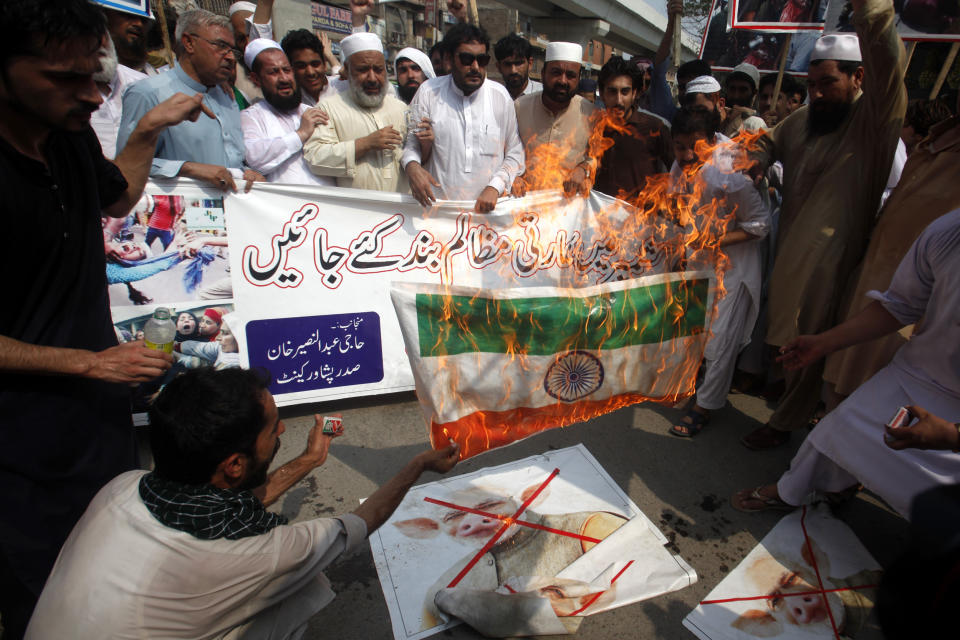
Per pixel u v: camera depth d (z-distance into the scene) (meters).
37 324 1.47
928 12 3.05
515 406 1.71
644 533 2.33
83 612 1.15
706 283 1.80
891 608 0.68
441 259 3.19
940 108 2.73
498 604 1.92
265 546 1.27
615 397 1.79
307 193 2.90
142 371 1.51
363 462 2.78
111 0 2.96
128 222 2.66
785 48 4.47
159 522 1.21
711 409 3.09
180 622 1.20
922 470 1.90
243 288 2.92
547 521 2.38
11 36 1.18
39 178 1.41
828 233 2.59
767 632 1.95
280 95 3.17
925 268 1.83
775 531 2.39
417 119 3.27
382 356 3.22
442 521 2.37
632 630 1.95
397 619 1.96
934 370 1.89
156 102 2.68
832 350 2.07
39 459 1.49
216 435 1.21
